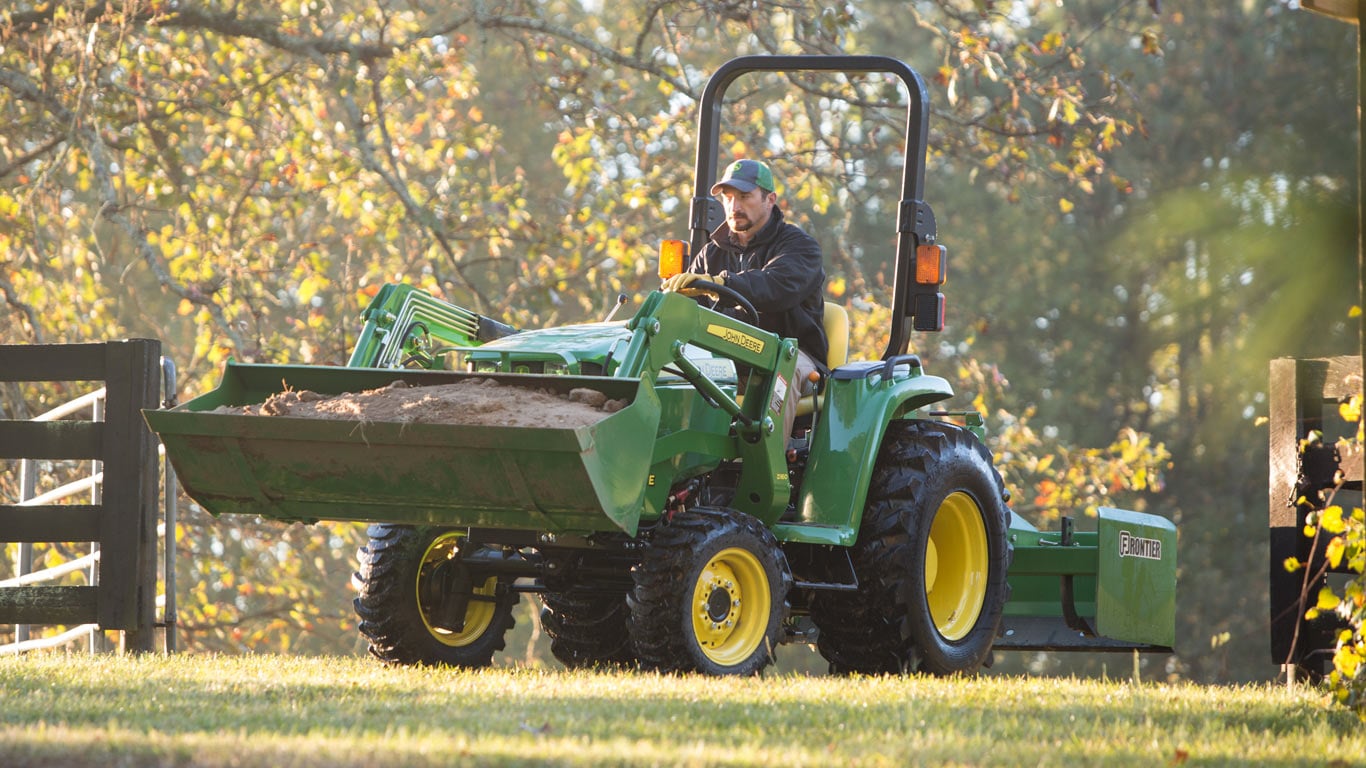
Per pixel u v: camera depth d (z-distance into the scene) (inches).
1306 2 418.6
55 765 374.6
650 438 652.7
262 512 694.5
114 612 887.1
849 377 792.9
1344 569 832.9
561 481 623.5
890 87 2076.8
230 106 1972.2
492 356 734.5
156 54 1891.0
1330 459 828.0
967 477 834.8
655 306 689.6
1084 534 977.5
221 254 1835.6
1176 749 440.8
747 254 852.0
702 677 669.9
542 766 384.5
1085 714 546.3
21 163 1865.2
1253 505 2662.4
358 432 641.0
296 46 1899.6
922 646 795.4
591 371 721.6
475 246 2559.1
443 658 813.2
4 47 1804.9
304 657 861.8
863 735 458.9
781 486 749.3
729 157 1964.8
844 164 2049.7
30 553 1117.1
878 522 786.8
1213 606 2647.6
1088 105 1881.2
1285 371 824.3
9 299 1759.4
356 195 1931.6
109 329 1868.8
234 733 451.8
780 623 735.1
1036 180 2496.3
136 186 1850.4
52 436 897.5
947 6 1862.7
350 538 2112.5
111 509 890.1
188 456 682.8
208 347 1815.9
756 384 748.0
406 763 381.1
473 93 2015.3
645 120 2033.7
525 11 2004.2
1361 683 567.5
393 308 784.3
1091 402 2694.4
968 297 2866.6
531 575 830.5
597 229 1961.1
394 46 1908.2
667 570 691.4
